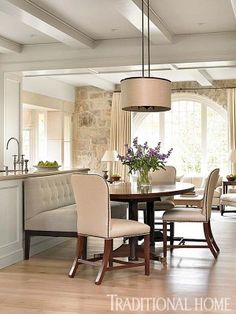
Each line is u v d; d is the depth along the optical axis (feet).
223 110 38.06
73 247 20.33
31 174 18.58
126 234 14.98
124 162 18.20
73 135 40.04
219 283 14.56
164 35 21.45
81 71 25.23
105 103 39.52
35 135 36.37
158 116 40.14
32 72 25.38
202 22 20.84
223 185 34.30
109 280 14.97
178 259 17.89
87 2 17.83
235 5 16.81
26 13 17.84
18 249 17.70
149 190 16.66
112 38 23.66
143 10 17.75
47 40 24.06
